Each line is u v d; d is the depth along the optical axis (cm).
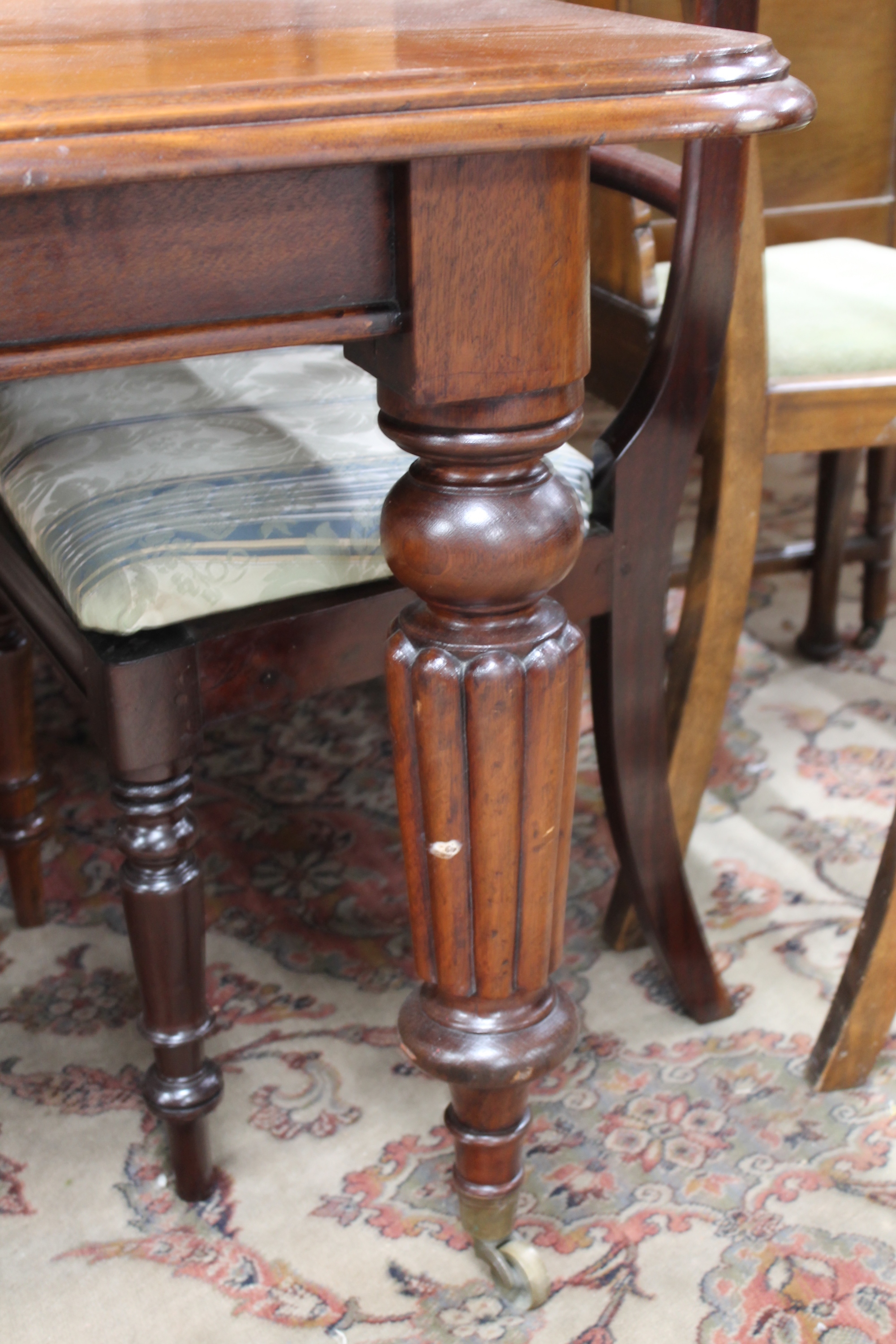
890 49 130
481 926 72
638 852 101
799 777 146
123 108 47
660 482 88
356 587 80
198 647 74
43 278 51
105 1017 112
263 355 100
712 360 85
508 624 66
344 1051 108
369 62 55
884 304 113
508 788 68
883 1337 81
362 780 149
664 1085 103
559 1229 90
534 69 53
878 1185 93
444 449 61
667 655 164
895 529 170
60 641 82
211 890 128
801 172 134
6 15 80
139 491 77
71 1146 98
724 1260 87
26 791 117
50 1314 84
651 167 90
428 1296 85
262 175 53
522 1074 76
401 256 56
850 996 99
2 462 88
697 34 61
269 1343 82
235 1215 92
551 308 59
